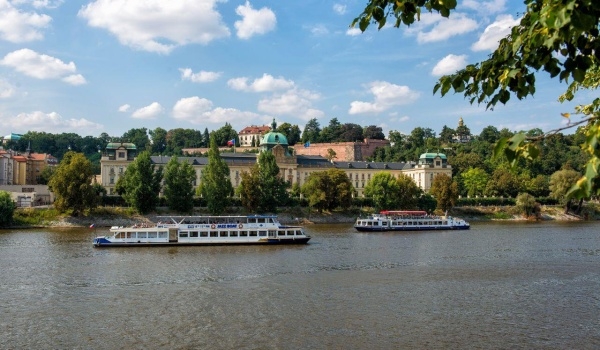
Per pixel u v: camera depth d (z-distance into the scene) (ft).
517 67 50.42
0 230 465.06
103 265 275.59
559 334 157.38
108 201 588.91
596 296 205.77
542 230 516.32
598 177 37.96
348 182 632.79
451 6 45.16
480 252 336.29
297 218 611.47
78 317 174.60
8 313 179.32
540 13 39.11
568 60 46.88
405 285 226.79
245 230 376.48
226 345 147.02
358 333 157.69
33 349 144.56
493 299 200.54
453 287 222.69
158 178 568.82
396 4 49.34
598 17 40.98
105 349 144.36
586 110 93.35
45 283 227.61
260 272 257.55
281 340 151.12
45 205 626.23
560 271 263.49
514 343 149.48
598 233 479.00
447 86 55.01
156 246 358.02
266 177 615.16
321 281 234.99
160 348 144.97
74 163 518.37
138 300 197.77
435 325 165.99
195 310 183.32
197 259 299.79
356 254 323.78
